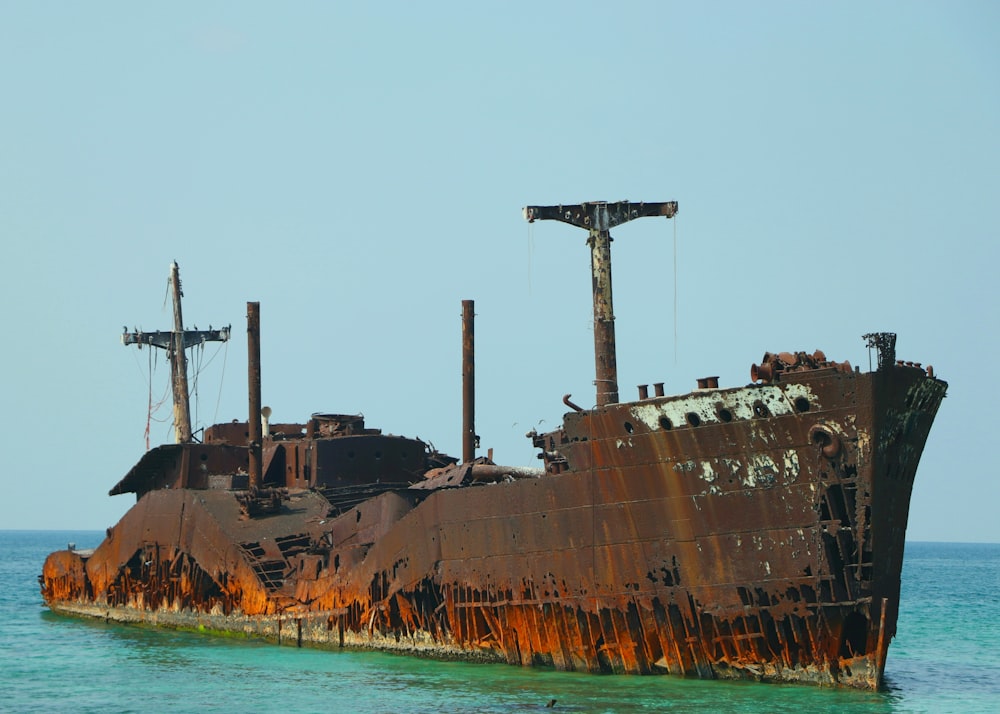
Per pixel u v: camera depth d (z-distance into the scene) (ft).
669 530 439.22
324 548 582.35
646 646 447.01
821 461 407.85
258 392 655.35
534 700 425.69
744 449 421.59
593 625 460.14
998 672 517.14
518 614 482.28
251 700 459.73
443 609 514.68
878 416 401.49
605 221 504.02
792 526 413.80
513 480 515.91
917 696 447.01
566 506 466.70
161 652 590.55
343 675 499.92
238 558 616.80
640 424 443.32
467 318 643.45
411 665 511.40
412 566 525.34
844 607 406.21
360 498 636.89
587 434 459.73
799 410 411.13
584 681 451.12
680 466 435.12
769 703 404.16
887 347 401.49
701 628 431.84
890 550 415.03
